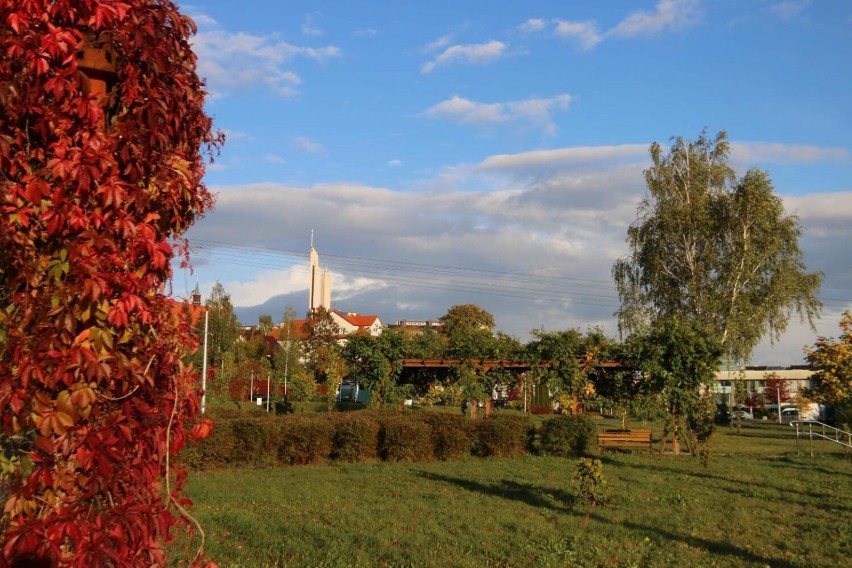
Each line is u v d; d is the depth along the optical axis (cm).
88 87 306
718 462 2208
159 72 320
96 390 285
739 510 1308
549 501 1373
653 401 2475
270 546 917
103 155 296
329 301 9331
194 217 352
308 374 4066
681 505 1352
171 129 332
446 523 1129
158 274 318
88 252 287
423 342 3525
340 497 1383
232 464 1892
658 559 924
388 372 2880
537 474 1814
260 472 1834
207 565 320
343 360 3309
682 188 3812
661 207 3791
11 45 293
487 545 971
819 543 1043
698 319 3634
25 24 296
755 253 3553
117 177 301
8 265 288
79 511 275
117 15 307
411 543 968
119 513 277
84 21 308
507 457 2264
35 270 288
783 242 3606
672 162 3844
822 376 2911
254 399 5041
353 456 2064
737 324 3531
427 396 3006
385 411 2511
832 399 2909
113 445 282
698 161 3766
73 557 270
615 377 2611
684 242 3712
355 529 1052
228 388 4066
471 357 2805
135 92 317
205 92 362
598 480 1351
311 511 1213
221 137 373
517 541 1000
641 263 3831
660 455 2416
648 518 1209
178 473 328
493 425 2262
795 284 3566
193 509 1195
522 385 2872
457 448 2181
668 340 2455
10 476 287
